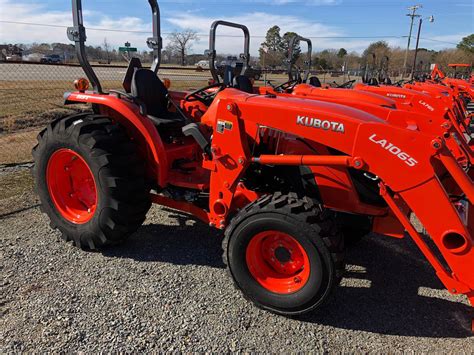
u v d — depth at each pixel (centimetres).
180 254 332
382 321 256
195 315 255
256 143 288
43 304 261
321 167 281
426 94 748
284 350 228
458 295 285
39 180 345
